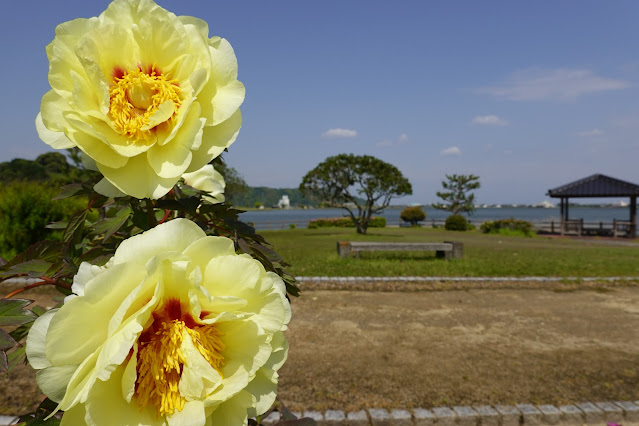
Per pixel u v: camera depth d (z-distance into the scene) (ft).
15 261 2.71
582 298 24.09
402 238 66.28
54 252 2.85
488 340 17.02
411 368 14.17
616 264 35.55
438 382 13.12
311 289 25.40
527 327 18.74
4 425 10.11
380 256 41.57
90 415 1.74
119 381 1.87
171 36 2.32
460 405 11.68
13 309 2.39
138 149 2.19
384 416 10.96
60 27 2.23
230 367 2.06
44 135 2.29
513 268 33.09
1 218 30.22
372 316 20.16
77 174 36.22
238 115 2.45
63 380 1.78
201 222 3.32
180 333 1.91
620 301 23.40
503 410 11.28
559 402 11.83
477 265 34.24
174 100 2.26
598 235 84.53
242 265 2.06
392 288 26.00
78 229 2.97
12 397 11.57
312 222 109.29
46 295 21.11
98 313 1.84
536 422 11.16
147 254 2.03
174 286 1.97
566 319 19.97
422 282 27.53
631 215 79.30
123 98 2.23
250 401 2.08
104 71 2.29
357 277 28.04
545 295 24.73
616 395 12.30
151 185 2.24
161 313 2.01
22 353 2.75
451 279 28.09
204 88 2.38
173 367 1.87
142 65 2.35
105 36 2.23
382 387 12.75
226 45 2.44
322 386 12.78
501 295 24.64
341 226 111.65
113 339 1.72
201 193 3.80
